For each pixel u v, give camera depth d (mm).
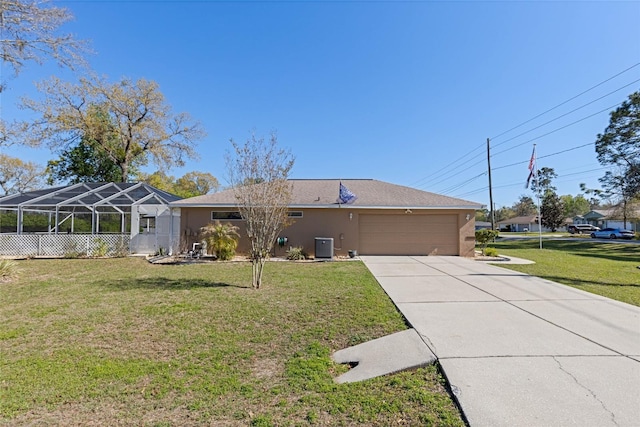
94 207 15078
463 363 3529
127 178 25078
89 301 6383
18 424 2604
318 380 3307
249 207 7871
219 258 13062
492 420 2523
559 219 48375
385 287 7660
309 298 6590
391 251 14938
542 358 3646
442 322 5012
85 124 22641
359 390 3094
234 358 3855
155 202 16094
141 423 2611
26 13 9602
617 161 25156
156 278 8906
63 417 2695
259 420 2623
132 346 4195
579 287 7723
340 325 4988
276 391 3094
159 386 3197
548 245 24859
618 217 37125
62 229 18812
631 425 2436
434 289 7438
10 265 9109
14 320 5227
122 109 23594
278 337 4523
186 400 2949
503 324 4898
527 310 5684
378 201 15055
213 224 14375
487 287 7672
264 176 8031
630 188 24562
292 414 2709
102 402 2918
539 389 2969
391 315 5422
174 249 14734
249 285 7957
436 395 2951
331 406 2822
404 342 4215
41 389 3125
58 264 11688
